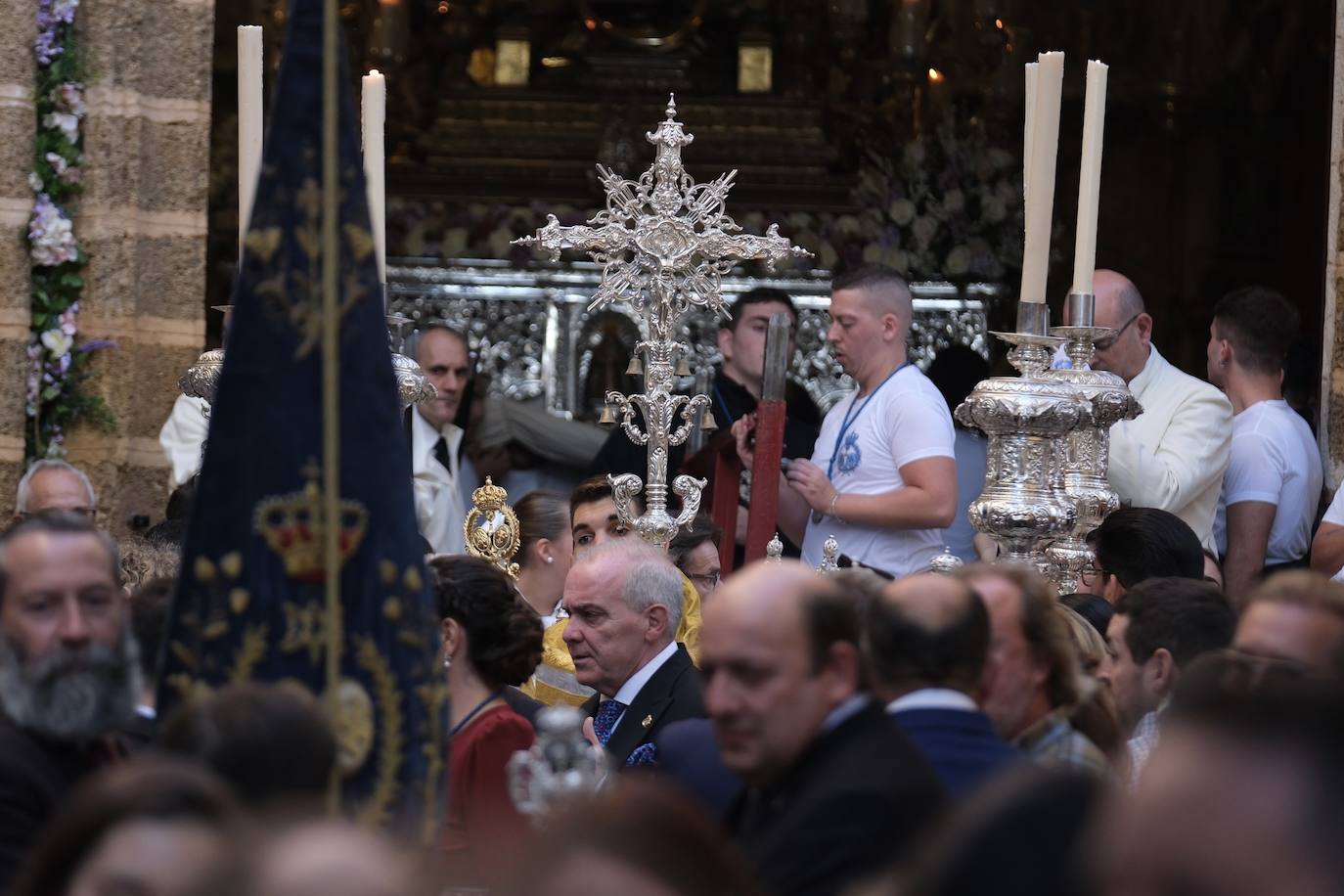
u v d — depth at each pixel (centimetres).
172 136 2553
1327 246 2470
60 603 1016
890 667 1042
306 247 995
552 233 1662
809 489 1902
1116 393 1622
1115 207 3988
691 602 1662
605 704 1527
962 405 1605
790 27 3853
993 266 3634
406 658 1006
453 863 1297
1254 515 2155
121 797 676
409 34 3831
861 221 3653
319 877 562
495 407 3294
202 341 2572
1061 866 673
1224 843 496
